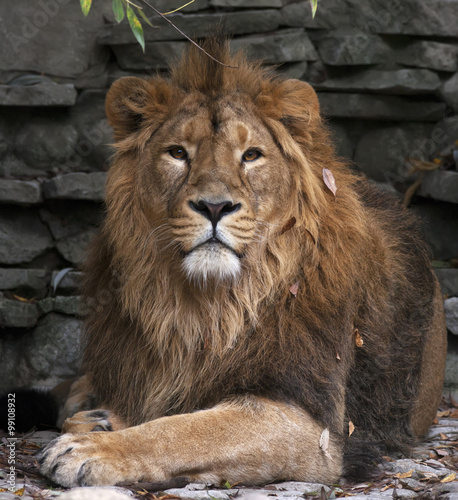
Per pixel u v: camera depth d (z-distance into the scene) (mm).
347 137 12641
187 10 12094
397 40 12203
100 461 5859
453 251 12336
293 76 12109
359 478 6930
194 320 6973
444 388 11422
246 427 6391
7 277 11711
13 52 12070
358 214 7410
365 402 7664
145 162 7086
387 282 7781
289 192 7098
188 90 7199
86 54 12250
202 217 6539
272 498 5758
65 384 9836
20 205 11953
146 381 7250
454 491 6324
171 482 6027
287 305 6988
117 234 7215
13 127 12188
